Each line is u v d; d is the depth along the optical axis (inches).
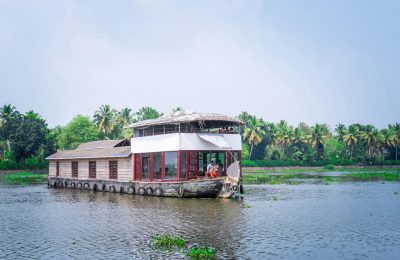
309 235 681.0
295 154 4660.4
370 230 723.4
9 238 682.8
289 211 964.6
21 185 2078.0
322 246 602.5
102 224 807.7
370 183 1953.7
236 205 1085.1
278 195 1364.4
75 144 3796.8
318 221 820.0
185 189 1264.8
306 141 4798.2
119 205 1121.4
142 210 1005.2
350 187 1712.6
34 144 3543.3
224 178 1233.4
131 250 584.1
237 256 546.3
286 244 615.5
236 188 1229.1
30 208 1081.4
